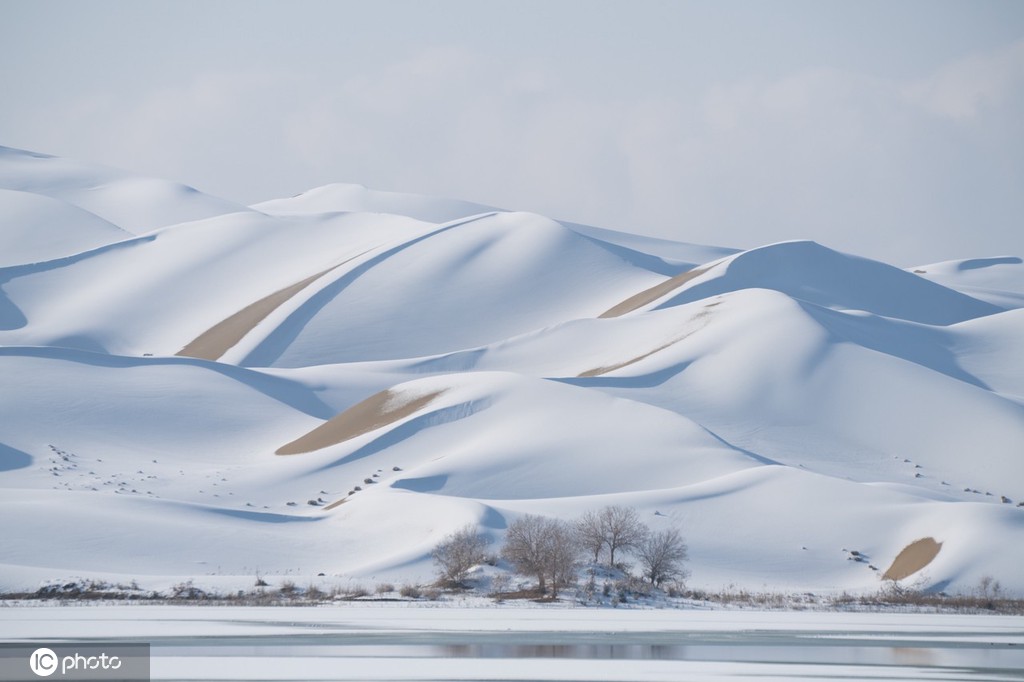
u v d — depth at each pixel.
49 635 119.38
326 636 120.62
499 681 91.44
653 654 108.81
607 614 158.88
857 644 120.31
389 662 101.25
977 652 113.56
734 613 166.88
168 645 112.12
